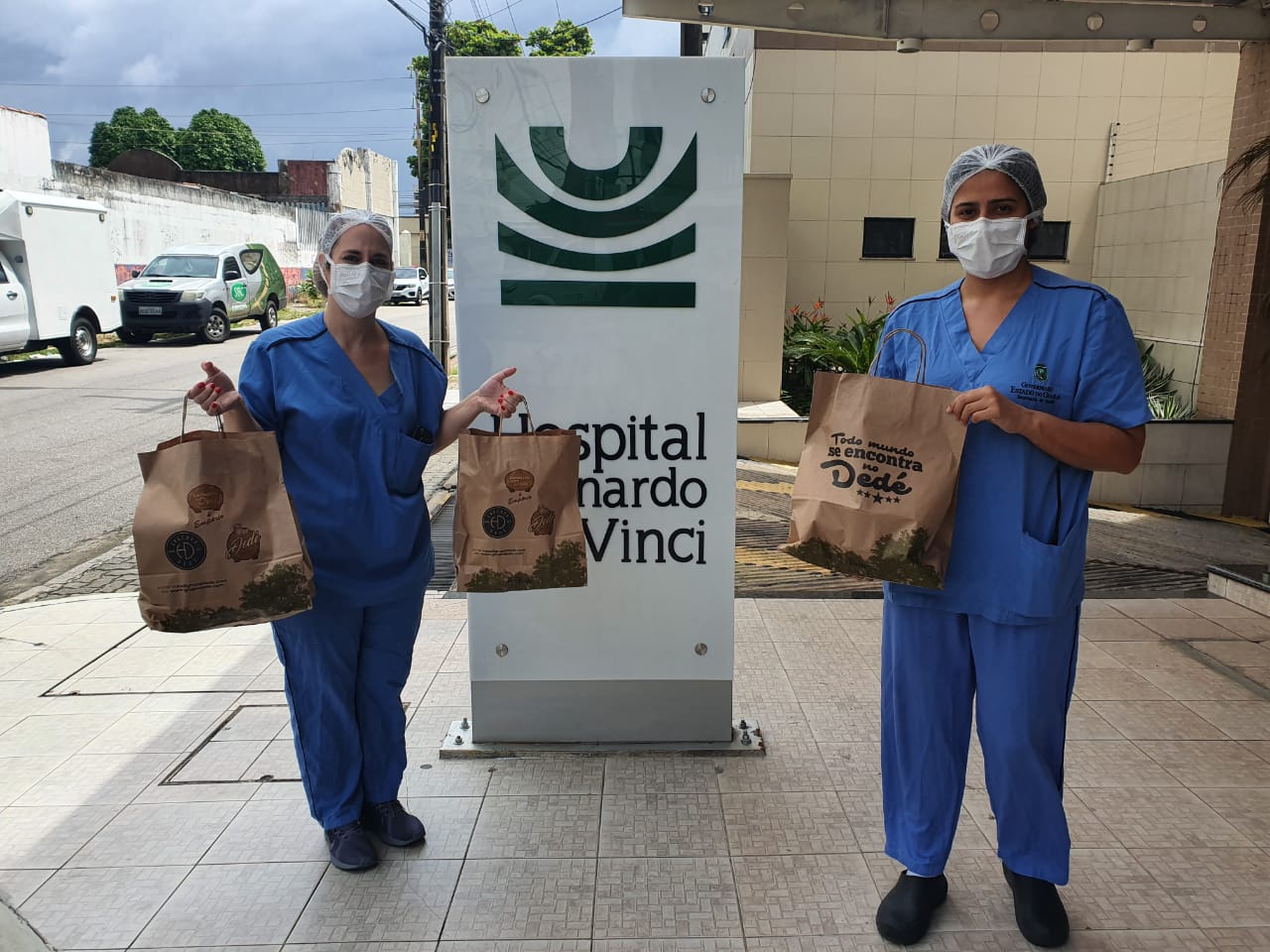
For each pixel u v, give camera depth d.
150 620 2.18
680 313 3.01
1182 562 6.31
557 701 3.27
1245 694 3.79
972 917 2.43
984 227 2.12
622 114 2.88
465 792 3.03
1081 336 2.16
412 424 2.58
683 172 2.92
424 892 2.54
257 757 3.28
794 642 4.35
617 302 3.00
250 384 2.43
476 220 2.95
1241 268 7.96
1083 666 4.09
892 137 11.63
